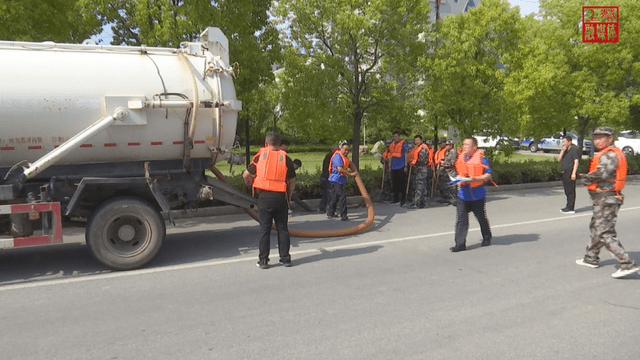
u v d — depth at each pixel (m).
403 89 14.82
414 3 13.61
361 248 7.59
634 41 16.52
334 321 4.62
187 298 5.29
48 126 6.10
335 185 10.25
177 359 3.88
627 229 8.75
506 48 15.23
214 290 5.56
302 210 11.77
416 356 3.89
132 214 6.38
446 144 12.89
